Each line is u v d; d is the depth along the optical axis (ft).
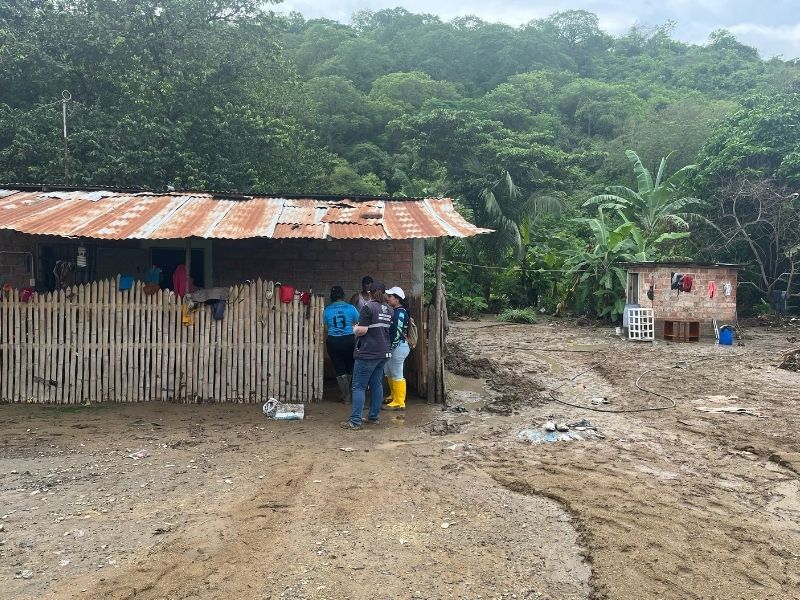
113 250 34.14
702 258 77.87
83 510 15.33
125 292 26.43
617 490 17.20
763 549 13.69
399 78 159.63
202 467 18.83
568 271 72.49
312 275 34.14
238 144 70.08
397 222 29.76
